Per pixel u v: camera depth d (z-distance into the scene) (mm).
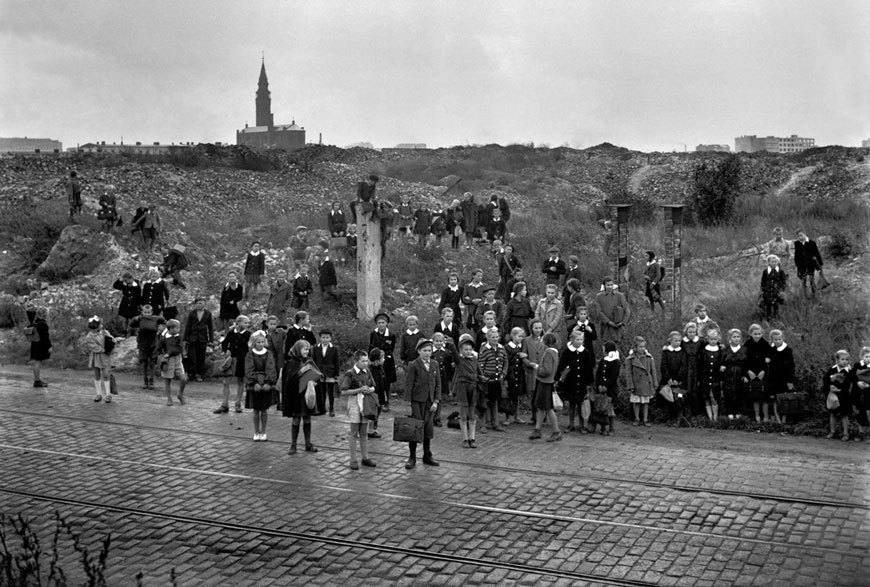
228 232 41094
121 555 12805
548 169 65375
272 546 12953
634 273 31562
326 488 15297
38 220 38188
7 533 13570
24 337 28953
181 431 19188
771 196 46812
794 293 26766
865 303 25016
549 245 36656
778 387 19156
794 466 16094
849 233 32656
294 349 17406
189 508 14500
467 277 33719
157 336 23453
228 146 64938
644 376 19469
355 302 30734
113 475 16203
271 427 19562
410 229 38594
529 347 19266
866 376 17781
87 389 23609
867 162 55562
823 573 11555
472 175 63906
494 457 17016
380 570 12047
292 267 33969
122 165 56094
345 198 53438
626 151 72375
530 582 11570
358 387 16375
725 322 25188
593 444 17938
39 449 17859
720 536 12867
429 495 14859
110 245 34562
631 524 13414
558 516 13789
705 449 17438
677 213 25531
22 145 115438
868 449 17312
